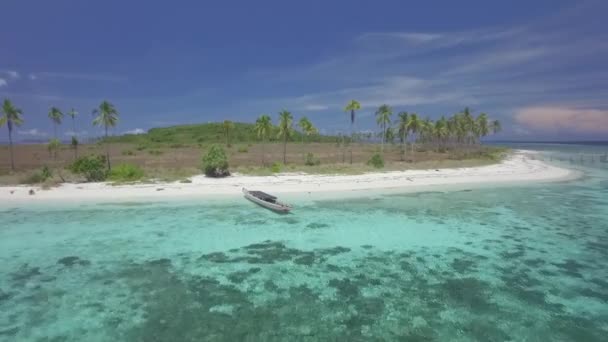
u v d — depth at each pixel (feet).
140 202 116.26
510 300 52.08
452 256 70.23
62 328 45.01
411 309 49.60
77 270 63.46
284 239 80.48
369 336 43.11
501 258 69.05
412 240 79.97
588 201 121.80
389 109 258.16
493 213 104.42
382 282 58.44
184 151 359.46
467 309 49.55
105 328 44.96
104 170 155.63
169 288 56.44
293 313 48.60
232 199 121.08
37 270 63.41
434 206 113.29
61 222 93.91
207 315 48.14
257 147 432.25
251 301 52.06
